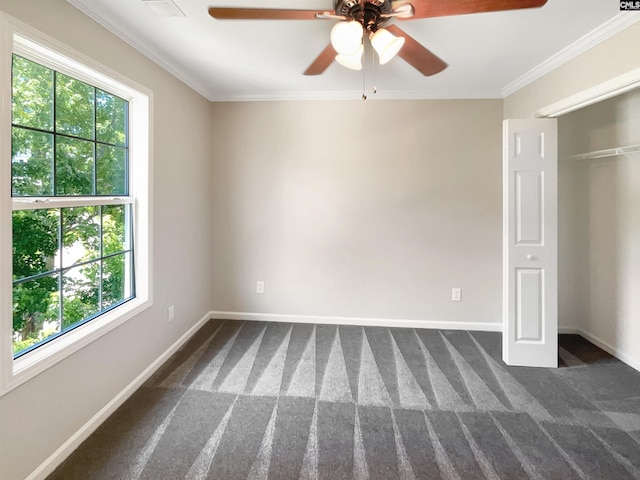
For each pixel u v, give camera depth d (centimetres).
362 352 275
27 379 141
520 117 289
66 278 179
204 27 198
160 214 247
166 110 253
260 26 197
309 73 209
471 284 325
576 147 304
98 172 200
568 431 181
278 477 149
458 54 234
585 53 217
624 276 262
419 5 138
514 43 218
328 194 333
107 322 190
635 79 183
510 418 192
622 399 211
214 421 187
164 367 248
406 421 189
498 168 317
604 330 282
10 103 133
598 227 288
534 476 150
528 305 253
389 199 327
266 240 341
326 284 338
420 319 332
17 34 136
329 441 172
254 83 296
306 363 256
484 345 290
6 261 133
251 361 258
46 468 150
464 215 322
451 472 153
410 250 329
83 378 173
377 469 154
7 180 133
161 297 251
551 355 252
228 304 349
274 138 333
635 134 254
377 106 323
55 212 172
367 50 234
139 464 156
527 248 251
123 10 179
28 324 157
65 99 175
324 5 176
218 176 341
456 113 317
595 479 149
